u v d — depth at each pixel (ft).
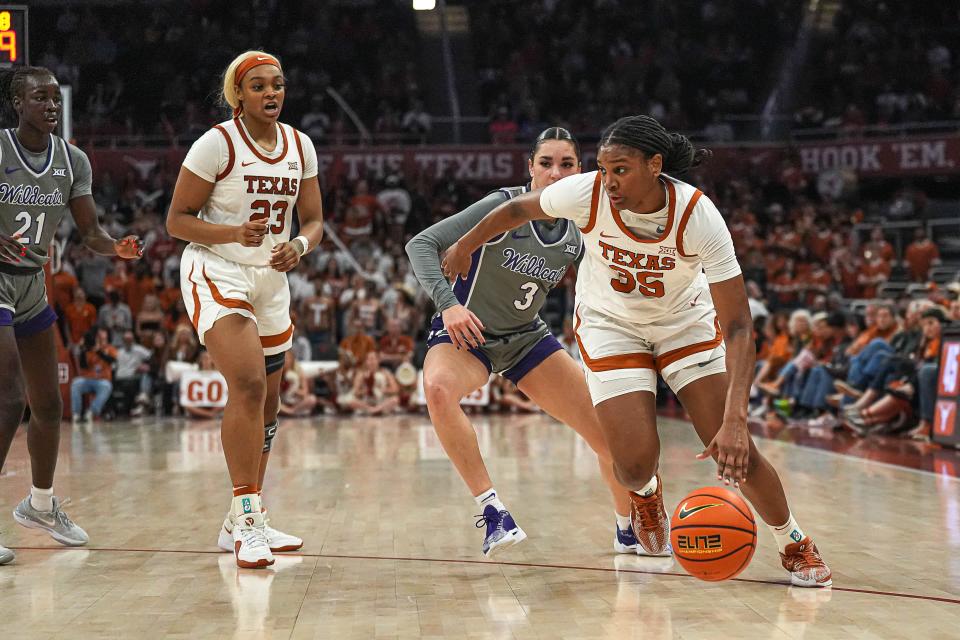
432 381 13.98
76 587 12.73
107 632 10.62
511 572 13.65
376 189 72.28
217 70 85.71
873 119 83.20
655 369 13.46
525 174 73.56
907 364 35.96
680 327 13.04
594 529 17.02
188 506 19.83
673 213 11.87
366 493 21.53
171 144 72.43
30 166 14.53
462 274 13.56
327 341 53.47
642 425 12.81
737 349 11.68
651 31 92.68
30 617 11.24
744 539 11.46
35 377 15.14
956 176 74.02
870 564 14.02
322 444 33.76
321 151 73.20
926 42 87.86
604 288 13.34
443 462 27.89
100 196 69.56
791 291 60.29
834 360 41.42
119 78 82.89
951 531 16.63
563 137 14.33
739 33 92.17
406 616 11.30
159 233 64.13
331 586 12.79
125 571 13.71
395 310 54.85
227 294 14.30
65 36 84.94
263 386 14.30
